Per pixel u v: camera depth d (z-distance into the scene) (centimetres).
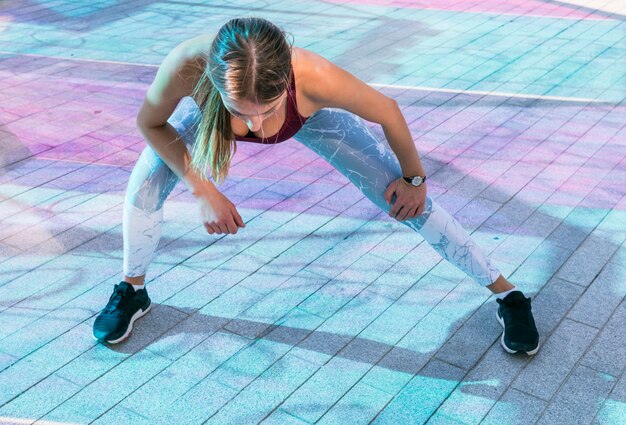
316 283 357
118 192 440
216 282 356
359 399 286
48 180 451
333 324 328
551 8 846
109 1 845
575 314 335
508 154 490
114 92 583
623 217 417
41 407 281
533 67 649
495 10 837
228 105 212
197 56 234
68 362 304
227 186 447
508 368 303
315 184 452
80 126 524
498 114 551
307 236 396
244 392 290
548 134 520
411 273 365
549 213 420
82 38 711
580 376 299
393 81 612
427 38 729
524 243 390
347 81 244
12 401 283
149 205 300
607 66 655
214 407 282
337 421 276
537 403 285
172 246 385
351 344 316
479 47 702
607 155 491
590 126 533
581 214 419
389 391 290
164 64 243
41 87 589
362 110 251
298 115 247
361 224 408
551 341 318
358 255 379
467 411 280
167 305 339
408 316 333
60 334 321
